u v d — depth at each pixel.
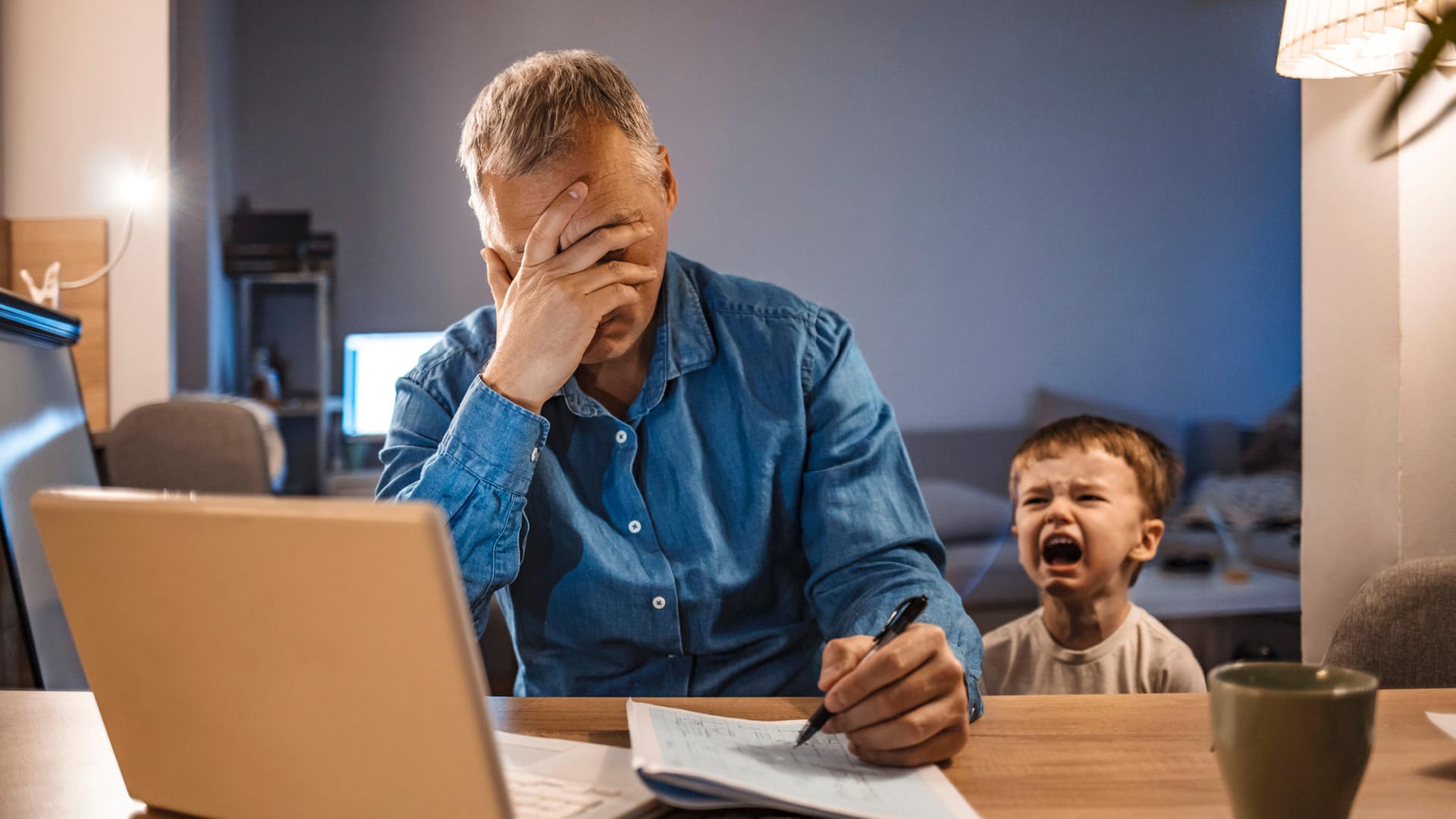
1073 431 2.42
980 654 0.93
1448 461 2.02
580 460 1.19
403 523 0.50
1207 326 4.76
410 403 1.24
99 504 0.58
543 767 0.71
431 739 0.53
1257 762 0.53
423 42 4.97
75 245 3.98
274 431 2.90
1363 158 2.07
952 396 4.84
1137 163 4.79
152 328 4.04
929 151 4.87
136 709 0.63
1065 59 4.80
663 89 4.94
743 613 1.18
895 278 4.88
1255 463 4.55
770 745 0.74
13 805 0.68
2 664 1.73
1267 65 4.73
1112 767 0.71
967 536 4.32
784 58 4.91
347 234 4.98
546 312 1.02
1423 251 2.00
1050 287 4.82
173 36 4.09
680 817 0.63
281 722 0.57
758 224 4.93
